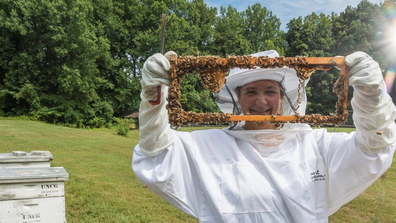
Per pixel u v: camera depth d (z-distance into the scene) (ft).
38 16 102.32
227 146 6.80
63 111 104.99
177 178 6.49
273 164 6.45
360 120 5.54
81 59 108.78
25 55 101.04
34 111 99.30
